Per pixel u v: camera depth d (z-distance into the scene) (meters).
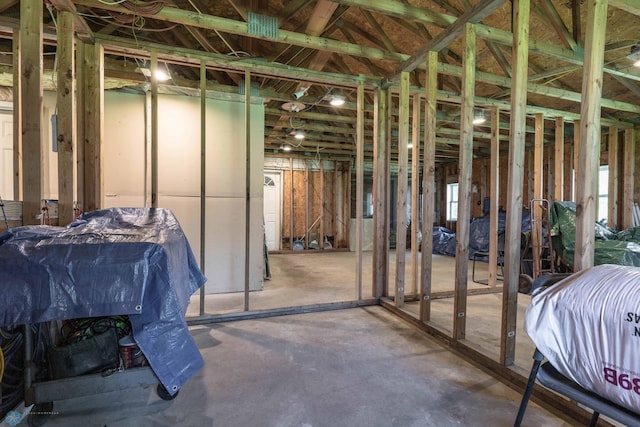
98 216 2.24
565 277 1.35
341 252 8.28
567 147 6.27
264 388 1.95
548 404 1.79
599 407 1.09
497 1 2.16
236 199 4.14
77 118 2.75
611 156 5.30
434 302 3.77
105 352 1.65
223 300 3.72
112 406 1.77
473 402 1.83
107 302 1.48
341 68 4.20
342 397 1.86
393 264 6.32
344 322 3.09
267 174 8.20
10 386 1.56
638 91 4.14
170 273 1.61
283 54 3.80
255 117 4.21
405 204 3.40
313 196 8.72
